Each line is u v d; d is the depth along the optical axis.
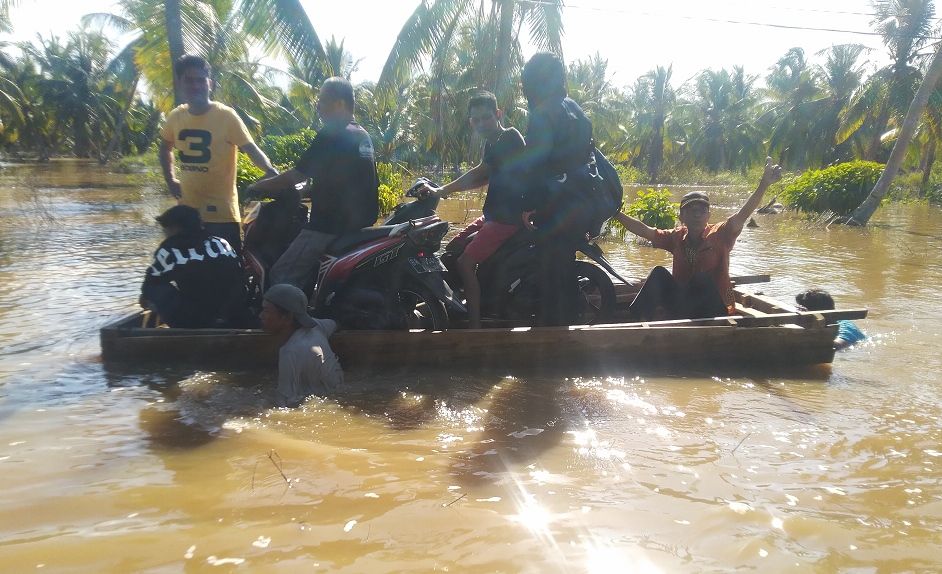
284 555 2.31
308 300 4.83
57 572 2.21
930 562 2.35
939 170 32.72
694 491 2.84
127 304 6.33
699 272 5.35
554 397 4.07
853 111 30.36
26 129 51.34
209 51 16.05
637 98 55.84
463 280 4.94
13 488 2.78
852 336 5.48
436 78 21.97
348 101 4.71
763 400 4.06
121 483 2.84
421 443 3.33
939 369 4.77
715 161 56.06
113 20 30.67
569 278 4.93
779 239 14.35
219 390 4.03
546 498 2.76
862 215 18.39
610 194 4.91
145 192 23.39
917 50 27.83
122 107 53.47
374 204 4.90
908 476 3.03
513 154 4.73
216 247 4.77
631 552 2.36
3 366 4.41
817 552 2.39
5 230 12.35
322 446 3.27
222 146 5.28
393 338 4.45
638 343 4.63
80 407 3.72
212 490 2.79
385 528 2.50
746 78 54.16
